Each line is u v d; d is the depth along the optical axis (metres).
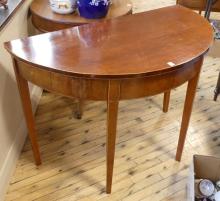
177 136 1.77
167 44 1.17
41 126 1.83
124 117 1.91
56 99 2.05
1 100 1.41
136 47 1.15
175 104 2.03
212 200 1.36
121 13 1.60
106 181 1.41
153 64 1.04
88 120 1.89
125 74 0.99
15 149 1.58
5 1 1.43
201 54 1.12
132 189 1.46
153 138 1.76
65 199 1.42
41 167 1.57
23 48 1.13
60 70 1.01
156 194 1.45
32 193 1.44
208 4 1.95
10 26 1.48
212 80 2.28
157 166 1.58
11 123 1.54
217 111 1.98
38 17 1.60
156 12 1.44
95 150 1.68
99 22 1.35
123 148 1.69
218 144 1.73
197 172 1.42
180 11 1.45
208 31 1.26
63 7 1.57
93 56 1.09
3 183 1.41
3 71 1.42
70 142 1.73
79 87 1.06
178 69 1.09
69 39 1.20
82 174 1.54
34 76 1.13
